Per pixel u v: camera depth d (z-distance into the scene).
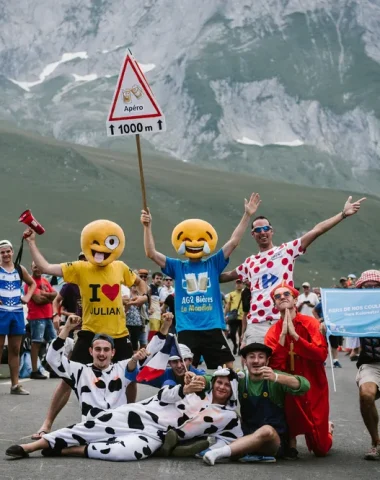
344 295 8.61
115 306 9.41
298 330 8.33
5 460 7.65
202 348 9.59
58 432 7.86
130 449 7.73
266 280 9.45
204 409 8.02
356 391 14.38
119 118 10.23
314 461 7.99
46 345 16.38
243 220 9.86
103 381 8.41
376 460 8.09
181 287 9.70
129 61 10.21
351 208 9.44
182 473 7.24
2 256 12.50
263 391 8.04
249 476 7.18
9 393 12.69
